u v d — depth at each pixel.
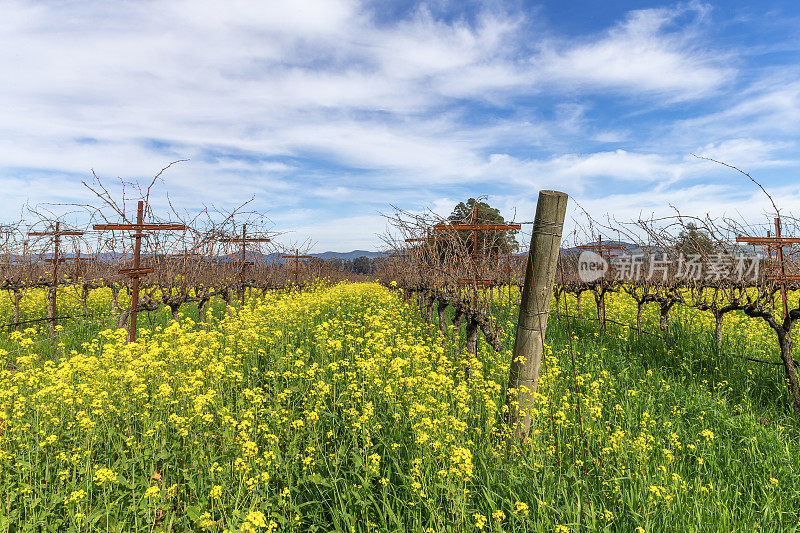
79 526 3.43
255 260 15.12
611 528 3.60
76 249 12.34
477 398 5.48
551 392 5.81
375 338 7.59
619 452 4.44
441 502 3.75
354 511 3.72
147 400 5.36
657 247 8.89
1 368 7.38
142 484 3.93
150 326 12.00
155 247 9.37
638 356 8.53
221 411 4.86
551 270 4.81
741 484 4.37
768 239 6.68
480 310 6.68
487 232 7.91
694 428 5.52
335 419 5.10
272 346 7.96
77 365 5.74
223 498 3.88
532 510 3.66
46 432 4.65
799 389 6.13
